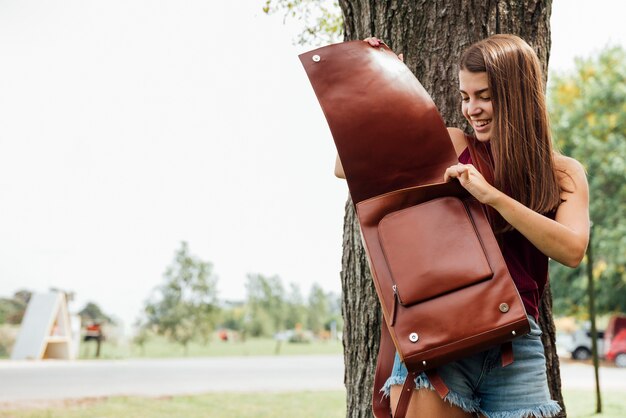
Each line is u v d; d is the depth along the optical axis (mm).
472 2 2541
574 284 18922
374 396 1977
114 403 6867
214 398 7301
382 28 2639
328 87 1937
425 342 1673
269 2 4406
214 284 19688
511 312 1654
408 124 1881
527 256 1840
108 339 18953
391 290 1729
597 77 18469
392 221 1761
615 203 17547
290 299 25891
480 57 1840
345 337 2777
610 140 17594
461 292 1686
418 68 2576
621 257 17438
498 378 1767
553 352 2570
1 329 17766
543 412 1767
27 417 5875
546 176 1813
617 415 6410
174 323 18906
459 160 1958
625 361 15617
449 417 1752
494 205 1690
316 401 7098
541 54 2602
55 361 13859
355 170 1895
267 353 19406
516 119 1810
